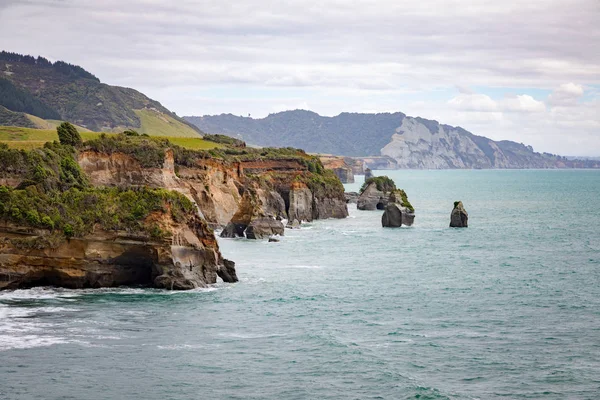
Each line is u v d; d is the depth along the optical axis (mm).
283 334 67250
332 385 54438
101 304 75438
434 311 77438
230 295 82625
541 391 53656
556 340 66125
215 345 63438
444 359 60625
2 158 90312
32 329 65875
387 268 106312
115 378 55000
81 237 80375
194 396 52094
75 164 103688
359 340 65938
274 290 86688
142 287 83250
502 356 61500
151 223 82125
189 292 82688
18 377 54531
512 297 84750
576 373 57312
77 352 60250
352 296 84562
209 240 88000
